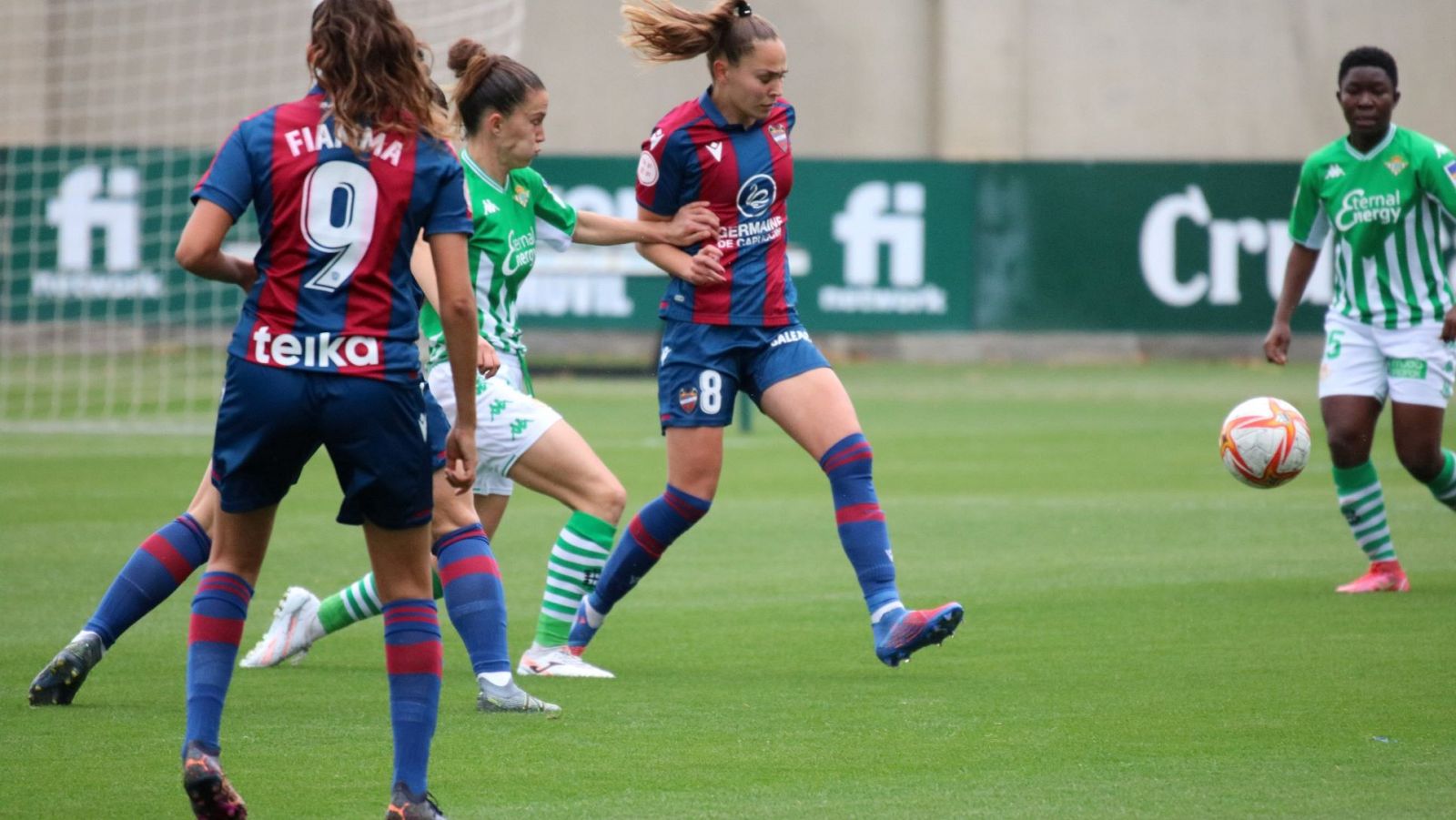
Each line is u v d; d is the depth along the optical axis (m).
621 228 19.80
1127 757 15.35
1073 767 14.99
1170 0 92.62
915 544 31.45
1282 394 69.19
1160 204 81.44
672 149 19.45
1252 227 81.94
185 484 40.78
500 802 13.88
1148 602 24.94
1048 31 92.62
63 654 17.69
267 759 15.39
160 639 22.44
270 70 85.19
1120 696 18.23
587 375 77.19
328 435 12.34
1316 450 49.53
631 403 64.44
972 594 25.83
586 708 17.89
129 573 17.95
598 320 76.50
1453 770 14.73
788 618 24.36
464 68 19.17
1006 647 21.50
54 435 52.88
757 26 19.17
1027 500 38.31
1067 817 13.28
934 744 16.03
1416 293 25.64
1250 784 14.29
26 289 73.12
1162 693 18.34
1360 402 25.83
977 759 15.36
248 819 13.30
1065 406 64.62
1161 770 14.84
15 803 13.71
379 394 12.28
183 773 12.52
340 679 19.77
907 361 91.38
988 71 91.56
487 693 17.55
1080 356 91.25
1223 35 92.75
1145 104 93.00
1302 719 16.92
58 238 73.25
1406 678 19.02
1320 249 27.41
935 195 80.56
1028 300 81.25
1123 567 28.66
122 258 73.56
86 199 73.44
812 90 92.31
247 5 85.00
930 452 48.72
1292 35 92.69
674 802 13.87
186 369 75.62
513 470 20.06
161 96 84.75
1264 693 18.30
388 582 12.85
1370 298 25.92
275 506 12.99
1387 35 92.38
